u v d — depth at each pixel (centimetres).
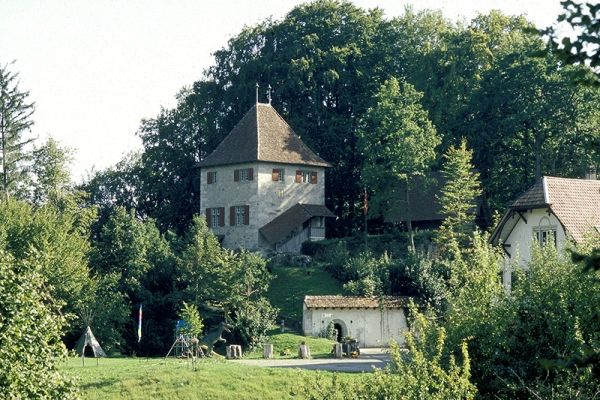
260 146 12925
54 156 13175
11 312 3550
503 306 4606
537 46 11675
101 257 10706
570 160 11825
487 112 12312
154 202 15225
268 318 9531
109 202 15438
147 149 14975
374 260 10781
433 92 13038
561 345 4391
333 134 13638
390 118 11531
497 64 12494
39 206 12900
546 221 7856
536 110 11450
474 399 4066
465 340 4444
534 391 3947
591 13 1332
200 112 14662
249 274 10056
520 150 12481
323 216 12862
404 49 14225
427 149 11625
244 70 14238
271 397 5991
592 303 4328
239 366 6744
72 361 7700
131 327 10100
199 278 10394
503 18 13525
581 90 11325
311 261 11781
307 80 13750
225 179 13250
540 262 4806
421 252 11281
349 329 9619
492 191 12750
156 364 7069
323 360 7906
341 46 14100
